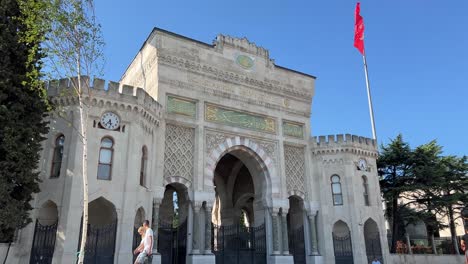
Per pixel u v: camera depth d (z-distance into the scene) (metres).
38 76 21.00
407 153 44.97
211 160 31.44
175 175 29.48
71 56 18.44
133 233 24.27
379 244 35.47
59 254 21.53
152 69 31.88
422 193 48.34
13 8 21.19
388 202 45.44
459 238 47.69
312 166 37.25
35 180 23.12
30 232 22.67
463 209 46.06
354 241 34.12
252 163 34.97
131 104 26.11
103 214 25.66
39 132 21.66
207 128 32.00
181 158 30.27
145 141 27.38
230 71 34.53
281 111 36.84
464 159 45.94
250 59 36.25
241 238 32.81
